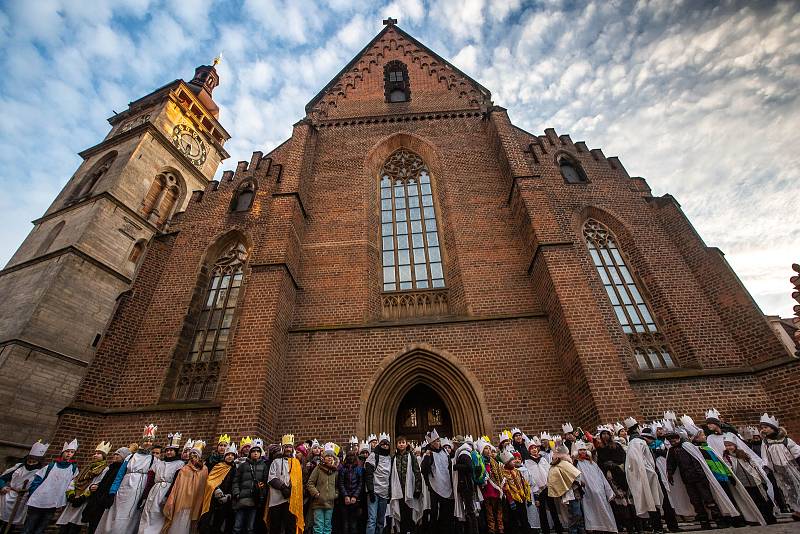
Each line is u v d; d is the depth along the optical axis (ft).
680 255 51.39
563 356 41.98
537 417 40.04
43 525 26.73
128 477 24.43
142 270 54.29
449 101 73.87
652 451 26.73
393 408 42.96
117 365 46.96
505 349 44.37
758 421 38.11
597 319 41.01
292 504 23.15
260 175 65.62
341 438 39.81
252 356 40.42
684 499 24.95
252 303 44.27
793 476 25.32
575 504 24.04
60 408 66.18
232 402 37.81
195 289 53.88
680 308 46.65
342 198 60.23
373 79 79.36
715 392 39.91
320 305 49.62
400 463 26.76
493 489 25.35
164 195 105.70
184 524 22.81
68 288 73.46
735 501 24.30
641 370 43.19
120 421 42.65
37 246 85.66
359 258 53.52
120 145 106.32
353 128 70.13
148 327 50.85
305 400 42.22
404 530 28.40
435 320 46.65
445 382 43.55
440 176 62.28
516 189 54.39
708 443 27.12
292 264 50.70
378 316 49.93
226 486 23.85
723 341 44.06
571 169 62.95
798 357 38.81
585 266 50.93
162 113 112.98
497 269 51.29
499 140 61.21
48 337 67.82
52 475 27.89
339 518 24.79
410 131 68.54
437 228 58.29
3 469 56.65
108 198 87.40
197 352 49.34
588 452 26.58
